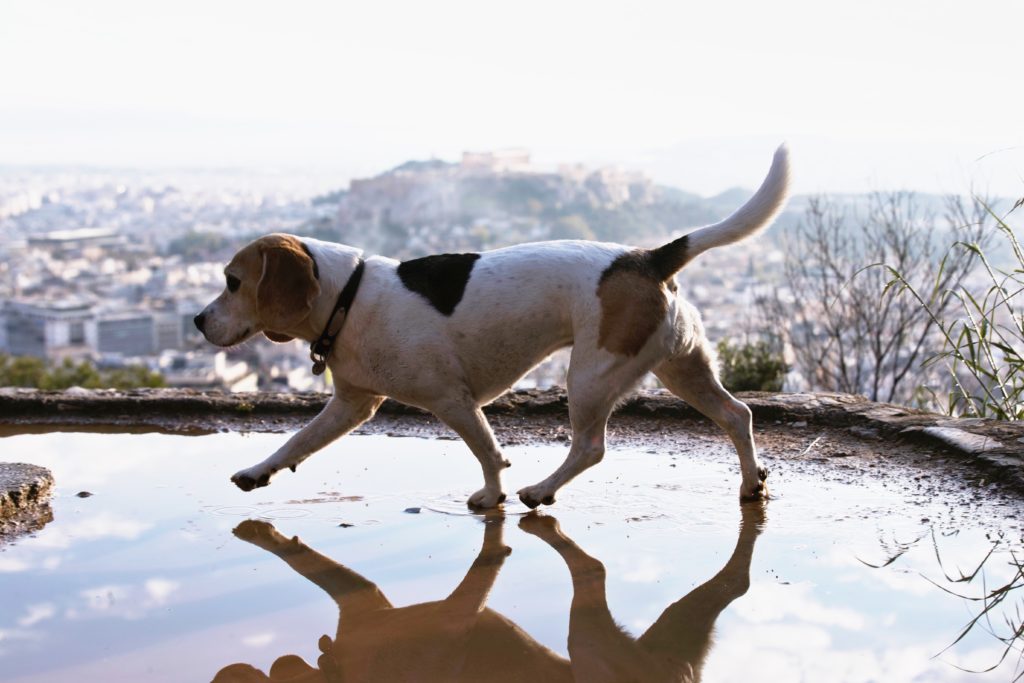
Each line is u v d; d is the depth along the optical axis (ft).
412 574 5.59
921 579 5.40
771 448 7.35
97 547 5.89
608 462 7.16
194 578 5.56
